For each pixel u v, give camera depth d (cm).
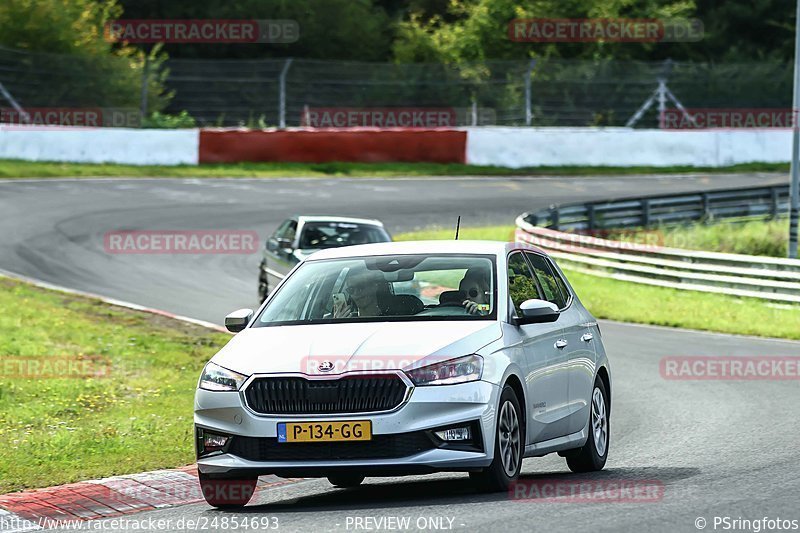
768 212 14062
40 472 3412
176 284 9069
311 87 18000
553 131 16862
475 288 3120
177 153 15450
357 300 3123
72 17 18575
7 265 9456
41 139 14750
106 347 6197
